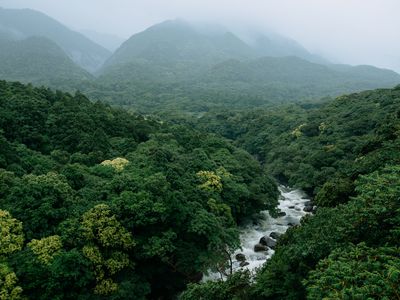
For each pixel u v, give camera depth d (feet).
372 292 28.45
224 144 152.25
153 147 116.88
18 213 66.74
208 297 54.19
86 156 107.34
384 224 41.70
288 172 177.06
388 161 77.77
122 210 71.31
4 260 59.72
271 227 119.14
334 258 38.78
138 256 69.87
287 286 47.73
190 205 81.71
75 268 60.44
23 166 91.76
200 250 78.38
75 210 70.74
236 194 110.11
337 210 59.82
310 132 222.69
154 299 75.31
